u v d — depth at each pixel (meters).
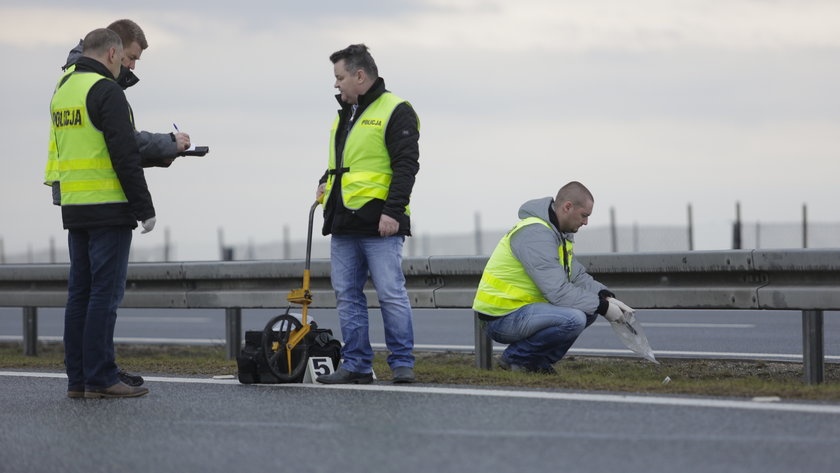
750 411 21.92
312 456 19.16
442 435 20.55
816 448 18.80
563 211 29.89
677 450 18.92
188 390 27.03
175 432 21.59
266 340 27.59
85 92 26.11
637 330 29.80
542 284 29.52
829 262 27.72
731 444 19.23
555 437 20.14
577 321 29.48
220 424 22.28
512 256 30.36
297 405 24.27
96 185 26.16
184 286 37.59
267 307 35.88
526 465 18.14
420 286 33.88
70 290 26.81
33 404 25.50
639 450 18.98
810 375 28.41
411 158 27.38
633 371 32.12
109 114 25.81
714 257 29.47
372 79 27.66
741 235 99.31
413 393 25.38
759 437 19.70
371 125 27.47
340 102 28.25
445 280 33.41
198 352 40.94
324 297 35.03
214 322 59.34
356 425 21.73
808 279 28.33
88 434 21.64
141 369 32.09
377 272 27.72
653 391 24.75
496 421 21.72
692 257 29.84
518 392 24.91
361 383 27.83
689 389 24.56
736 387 24.58
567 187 29.98
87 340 26.12
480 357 31.83
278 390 26.62
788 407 22.20
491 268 30.70
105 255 26.20
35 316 40.75
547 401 23.67
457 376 28.28
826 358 36.25
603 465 18.03
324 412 23.27
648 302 30.67
